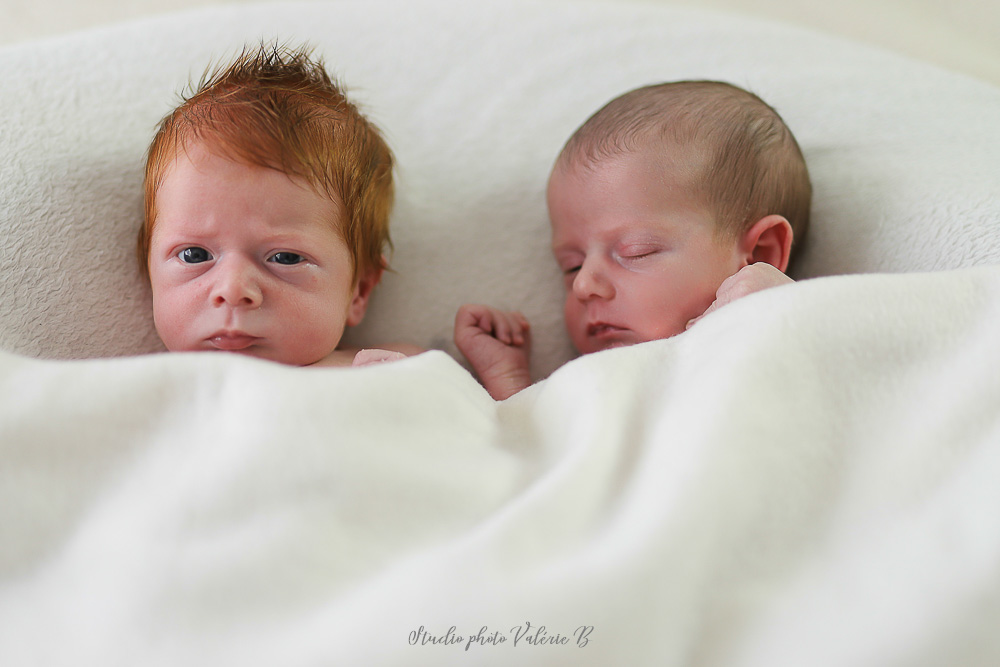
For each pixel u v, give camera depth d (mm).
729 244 869
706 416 535
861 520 520
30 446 516
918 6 1438
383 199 927
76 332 824
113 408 528
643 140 874
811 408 555
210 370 542
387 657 444
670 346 633
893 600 483
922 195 874
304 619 463
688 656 479
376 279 938
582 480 515
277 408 512
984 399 557
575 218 904
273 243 774
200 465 505
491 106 1055
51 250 828
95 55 969
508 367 917
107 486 520
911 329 592
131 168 904
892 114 1000
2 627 480
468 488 524
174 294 774
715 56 1096
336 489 495
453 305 978
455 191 1010
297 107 832
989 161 902
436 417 562
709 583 485
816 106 1025
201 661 448
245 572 469
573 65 1084
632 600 460
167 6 1417
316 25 1078
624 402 578
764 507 515
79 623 470
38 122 888
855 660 463
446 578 463
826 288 607
